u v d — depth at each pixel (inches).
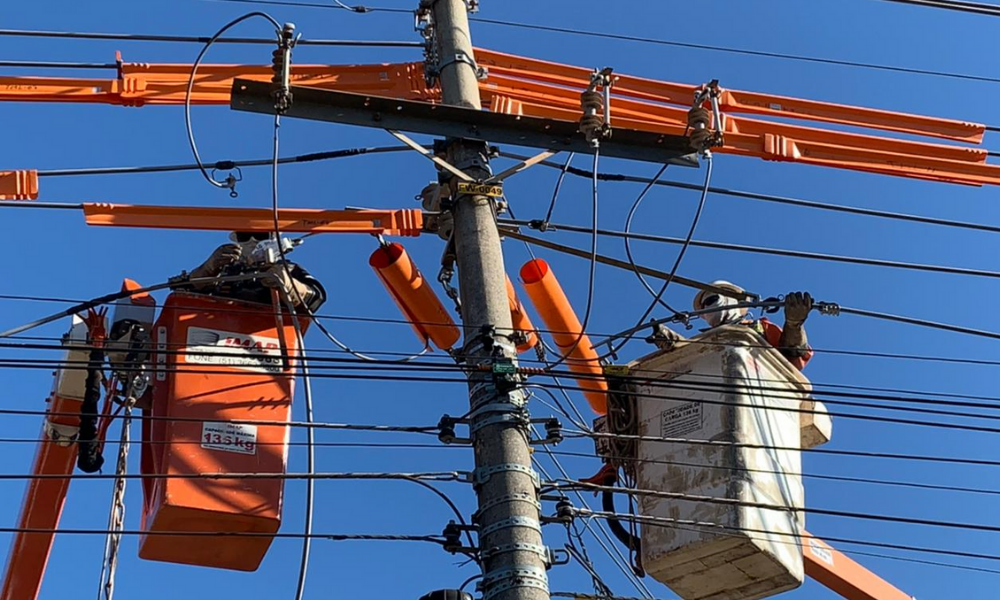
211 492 364.5
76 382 375.9
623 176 393.1
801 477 403.2
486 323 343.0
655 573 387.9
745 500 377.7
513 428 327.9
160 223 367.9
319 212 379.9
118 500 368.2
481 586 312.8
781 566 379.9
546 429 335.9
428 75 399.2
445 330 383.6
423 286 381.4
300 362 391.2
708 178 366.0
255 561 377.4
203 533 328.2
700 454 388.5
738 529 371.9
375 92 407.2
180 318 386.3
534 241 389.1
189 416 374.3
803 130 437.7
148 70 389.1
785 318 405.4
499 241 359.6
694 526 372.2
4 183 358.9
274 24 346.9
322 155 379.2
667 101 436.8
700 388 397.4
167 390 380.5
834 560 421.4
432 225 380.8
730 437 386.6
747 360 399.5
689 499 343.0
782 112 443.8
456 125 364.8
